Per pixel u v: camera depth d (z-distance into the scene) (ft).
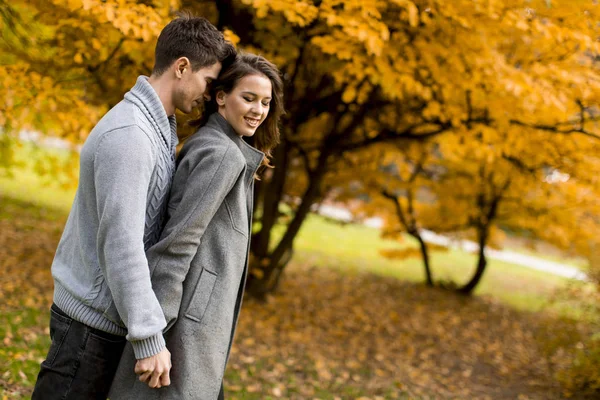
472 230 31.04
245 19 15.58
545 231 27.07
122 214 5.23
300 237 43.39
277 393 13.43
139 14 11.29
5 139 18.03
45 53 14.38
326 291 27.63
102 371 5.84
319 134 22.79
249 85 6.29
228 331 6.20
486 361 20.31
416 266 40.68
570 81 13.38
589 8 13.26
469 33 13.50
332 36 13.73
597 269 18.11
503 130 15.85
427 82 14.65
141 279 5.22
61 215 32.65
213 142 5.96
